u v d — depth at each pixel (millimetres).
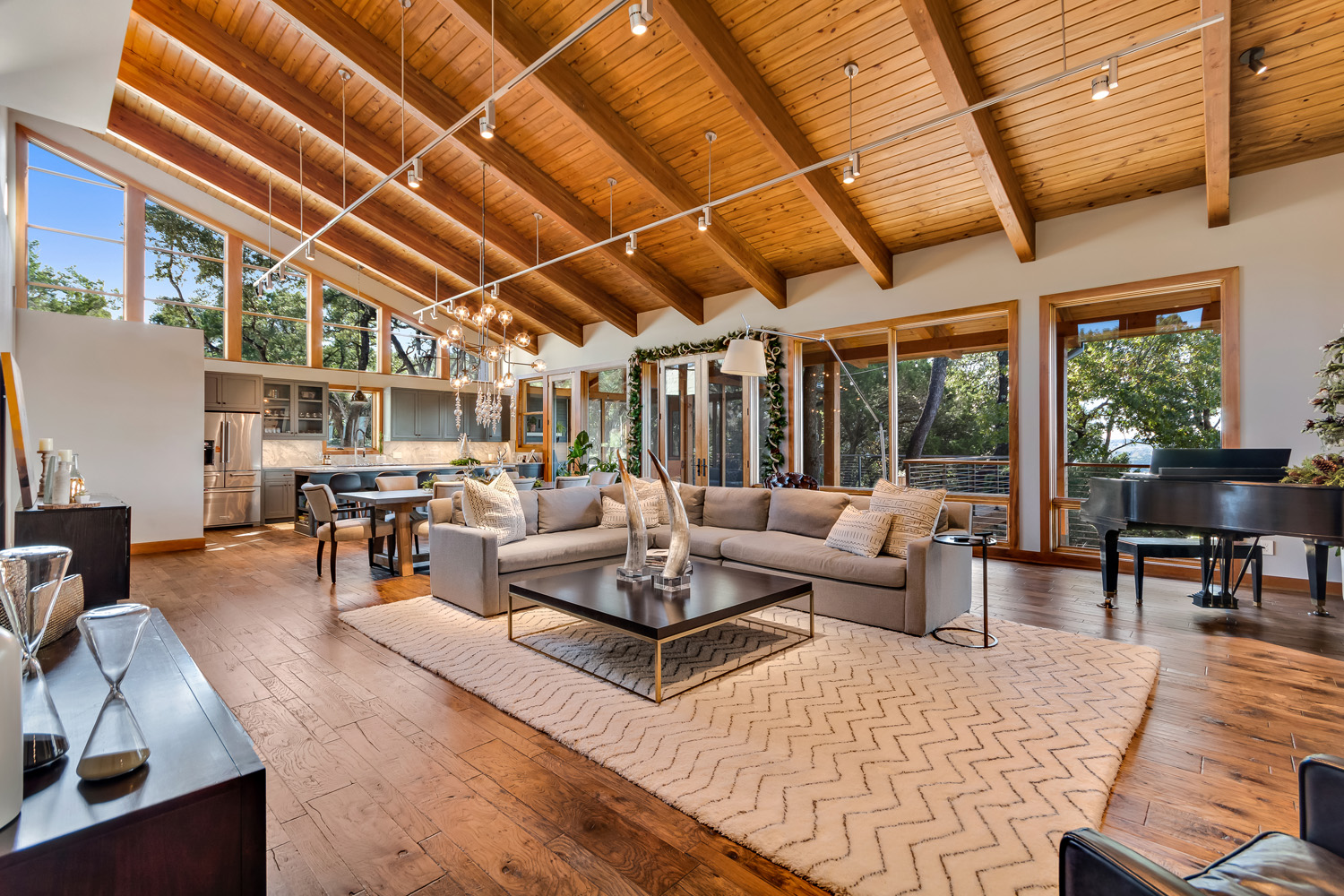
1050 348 5758
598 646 3434
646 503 5359
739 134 5457
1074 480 5824
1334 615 4023
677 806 1929
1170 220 5125
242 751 1001
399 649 3391
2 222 5078
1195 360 5191
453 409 10938
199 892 903
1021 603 4359
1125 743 2295
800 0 4148
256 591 4797
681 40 4262
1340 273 4449
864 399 7188
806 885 1600
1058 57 4145
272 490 8750
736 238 6926
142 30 5641
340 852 1721
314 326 9648
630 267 7652
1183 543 4320
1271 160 4645
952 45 4055
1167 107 4359
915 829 1785
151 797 865
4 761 799
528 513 4895
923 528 3904
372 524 5352
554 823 1862
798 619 3973
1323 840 1134
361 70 4988
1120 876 844
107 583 2859
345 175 7266
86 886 821
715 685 2871
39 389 5914
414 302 10633
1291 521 3090
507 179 6172
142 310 8133
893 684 2867
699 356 8828
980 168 4770
